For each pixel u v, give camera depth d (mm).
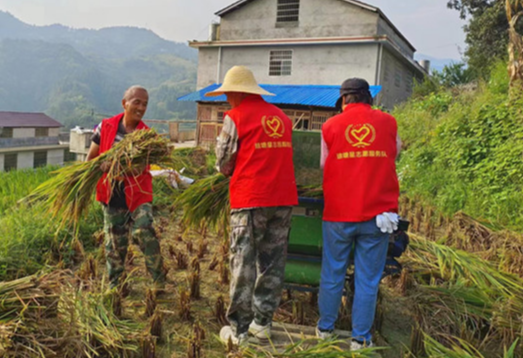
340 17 21234
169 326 3770
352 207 3209
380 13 20719
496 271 4406
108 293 3801
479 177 8422
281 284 3414
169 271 4965
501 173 8148
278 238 3361
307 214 3705
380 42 20172
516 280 4441
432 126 13453
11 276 4469
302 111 19484
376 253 3240
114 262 4219
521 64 9305
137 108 4160
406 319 4133
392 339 3754
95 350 3102
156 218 7113
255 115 3256
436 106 15961
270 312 3402
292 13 22109
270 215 3279
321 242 3662
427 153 10766
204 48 23781
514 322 3727
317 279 3674
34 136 43469
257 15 22703
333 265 3350
